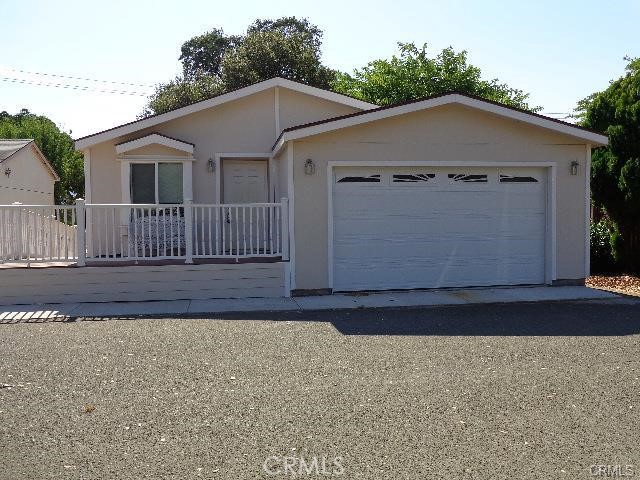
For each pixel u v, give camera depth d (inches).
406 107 445.4
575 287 478.3
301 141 445.7
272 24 1756.9
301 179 446.9
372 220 462.0
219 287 437.7
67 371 241.6
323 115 570.6
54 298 419.8
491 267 479.8
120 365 250.7
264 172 572.1
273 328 330.0
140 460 158.9
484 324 340.2
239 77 1323.8
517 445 167.6
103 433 177.0
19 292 416.2
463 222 474.3
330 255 451.8
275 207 476.4
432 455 161.5
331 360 258.7
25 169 958.4
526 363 252.7
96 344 290.2
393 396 209.6
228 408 197.9
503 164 471.8
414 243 467.8
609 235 595.5
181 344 290.0
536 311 383.9
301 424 183.8
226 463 157.0
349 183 458.3
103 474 150.9
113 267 426.0
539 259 487.5
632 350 275.1
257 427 181.5
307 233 448.5
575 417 188.7
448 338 302.7
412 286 467.5
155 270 430.3
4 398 208.2
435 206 469.7
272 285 443.8
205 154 550.3
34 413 193.6
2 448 166.7
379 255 463.2
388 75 1282.0
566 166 482.9
